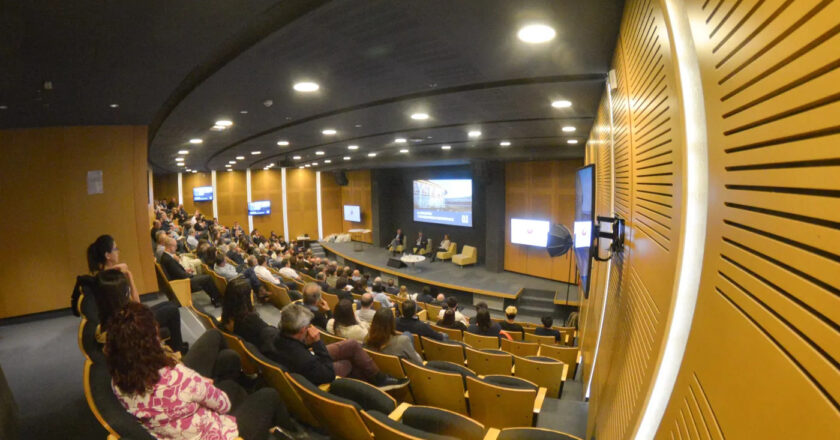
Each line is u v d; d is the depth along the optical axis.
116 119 5.46
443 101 4.88
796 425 0.58
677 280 1.17
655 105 1.57
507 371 4.31
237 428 2.04
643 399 1.36
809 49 0.57
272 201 23.28
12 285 5.42
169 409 1.78
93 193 5.92
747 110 0.77
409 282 14.52
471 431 2.21
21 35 2.27
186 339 4.29
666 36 1.33
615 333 2.55
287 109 5.39
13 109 4.10
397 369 3.54
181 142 8.70
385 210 19.50
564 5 2.28
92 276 3.23
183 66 3.18
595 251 2.77
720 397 0.85
